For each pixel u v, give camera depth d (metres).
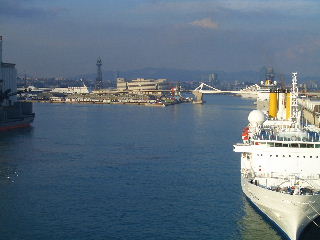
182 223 78.06
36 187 101.56
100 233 73.50
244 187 81.75
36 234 73.00
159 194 95.88
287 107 98.88
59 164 128.38
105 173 116.50
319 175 75.50
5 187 101.56
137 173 116.62
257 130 88.44
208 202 89.62
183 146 164.12
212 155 144.00
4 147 161.38
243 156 86.75
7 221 78.88
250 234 72.94
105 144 169.75
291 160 76.62
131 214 82.81
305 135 80.00
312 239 69.25
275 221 72.25
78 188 100.81
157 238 71.56
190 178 110.44
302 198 64.81
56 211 84.31
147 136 195.12
